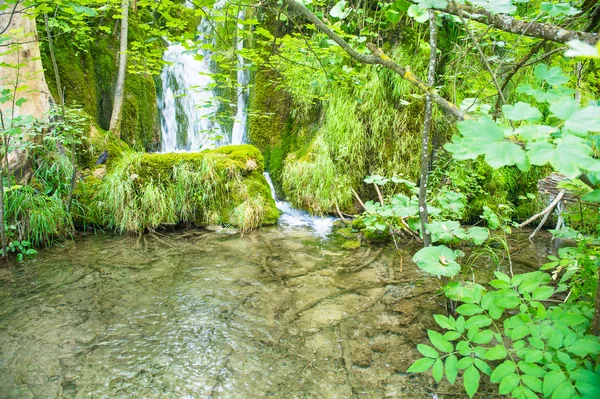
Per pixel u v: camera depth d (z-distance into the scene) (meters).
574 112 0.83
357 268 4.27
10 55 4.65
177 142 7.65
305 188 6.24
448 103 1.41
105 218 5.27
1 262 4.23
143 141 7.21
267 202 6.02
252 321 3.22
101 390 2.41
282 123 7.33
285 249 4.84
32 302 3.43
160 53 3.02
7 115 4.76
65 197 5.16
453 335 1.61
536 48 1.96
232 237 5.27
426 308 3.40
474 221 5.95
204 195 5.55
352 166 6.30
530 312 1.62
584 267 2.04
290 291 3.74
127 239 5.07
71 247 4.73
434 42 2.63
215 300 3.54
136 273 4.07
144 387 2.44
